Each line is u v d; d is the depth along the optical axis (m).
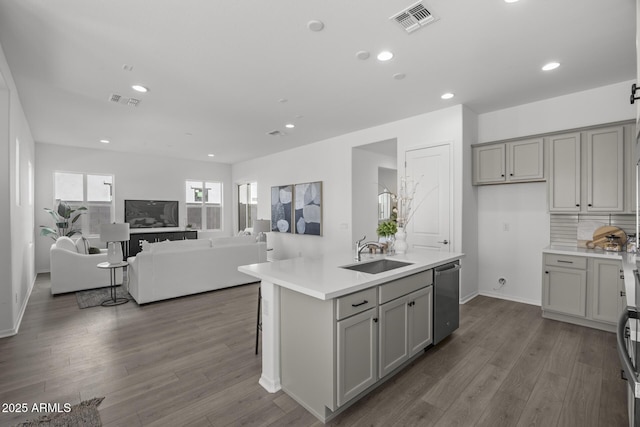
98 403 2.04
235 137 5.87
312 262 2.72
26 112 4.31
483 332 3.17
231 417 1.92
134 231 7.62
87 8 2.12
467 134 4.14
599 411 1.95
